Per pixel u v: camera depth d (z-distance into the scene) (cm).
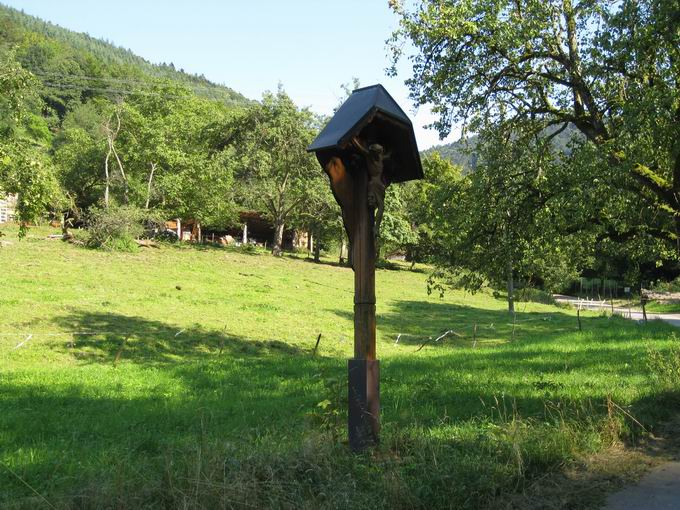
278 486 527
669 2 1081
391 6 1474
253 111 5866
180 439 846
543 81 1476
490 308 4525
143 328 2389
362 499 529
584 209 1249
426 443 656
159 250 5078
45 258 3909
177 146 5631
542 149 1438
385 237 6400
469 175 1477
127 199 5225
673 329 2461
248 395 1255
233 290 3706
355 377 657
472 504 550
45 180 1823
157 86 6341
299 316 3094
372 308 663
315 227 6406
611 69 1263
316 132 5922
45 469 711
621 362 1502
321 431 691
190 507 499
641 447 762
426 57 1473
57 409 1117
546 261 1571
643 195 1345
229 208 6050
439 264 1450
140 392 1316
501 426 757
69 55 13062
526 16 1390
